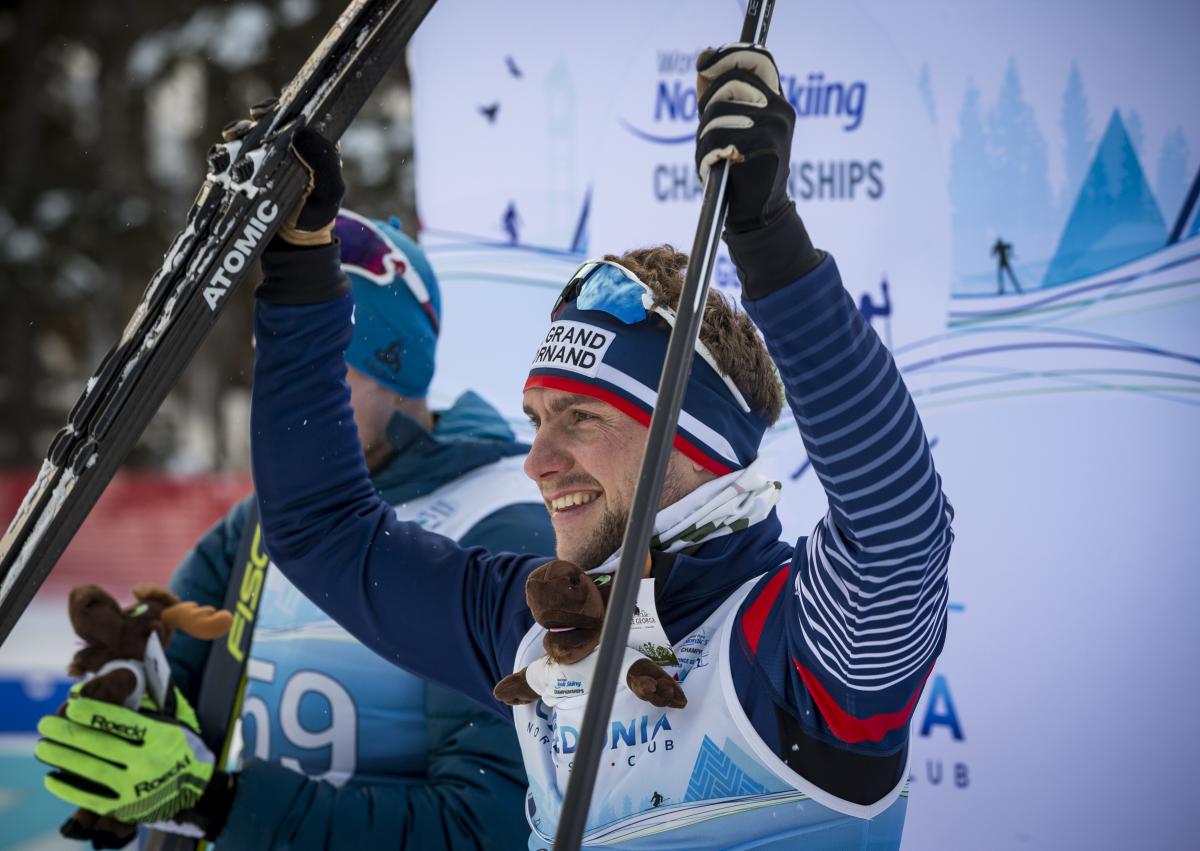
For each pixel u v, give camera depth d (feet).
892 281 27.71
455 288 30.71
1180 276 25.96
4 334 134.92
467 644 18.15
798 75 28.07
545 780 16.12
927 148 27.35
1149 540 26.20
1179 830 26.12
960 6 26.99
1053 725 26.71
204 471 126.93
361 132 111.34
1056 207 26.61
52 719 21.27
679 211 29.32
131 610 22.24
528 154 30.14
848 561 13.97
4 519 79.82
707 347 16.51
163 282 16.07
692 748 15.23
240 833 21.75
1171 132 25.96
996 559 27.04
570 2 29.66
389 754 23.59
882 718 14.84
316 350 18.53
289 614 25.22
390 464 25.18
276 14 130.00
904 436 13.55
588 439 16.43
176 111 139.13
